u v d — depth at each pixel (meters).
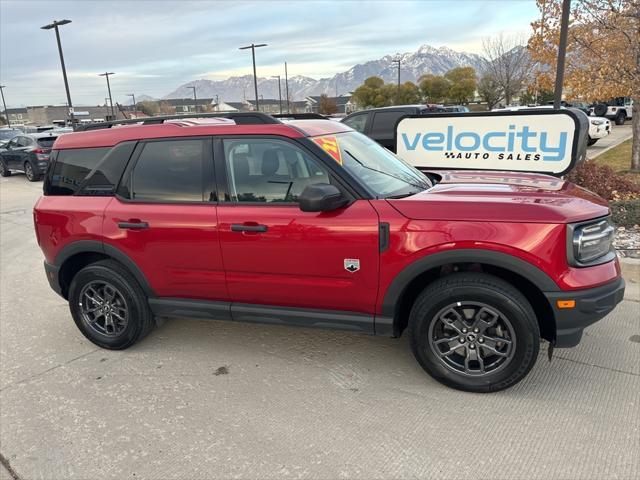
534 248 2.80
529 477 2.43
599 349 3.64
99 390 3.47
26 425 3.10
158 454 2.76
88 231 3.84
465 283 2.96
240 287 3.51
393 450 2.68
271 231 3.27
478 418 2.92
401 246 3.00
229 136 3.47
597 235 2.90
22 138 17.17
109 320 4.02
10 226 9.38
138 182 3.74
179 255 3.59
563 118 5.74
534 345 2.93
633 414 2.88
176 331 4.38
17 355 4.07
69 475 2.64
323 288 3.26
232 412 3.12
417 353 3.22
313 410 3.09
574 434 2.73
